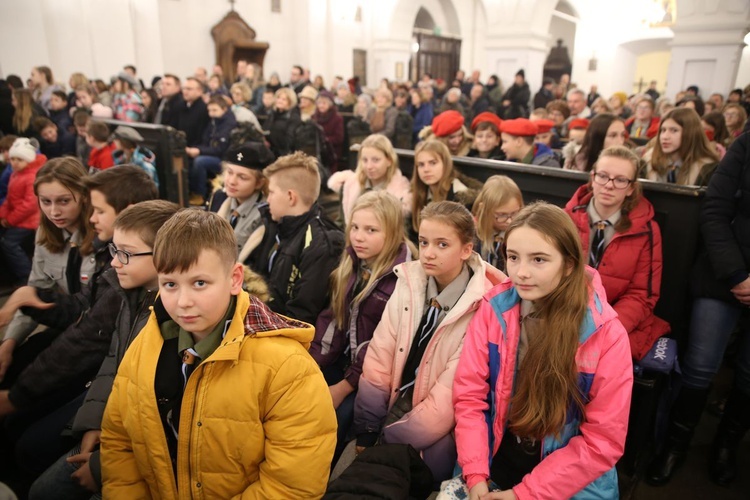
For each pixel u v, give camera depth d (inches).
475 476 50.7
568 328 49.1
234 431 43.2
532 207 50.8
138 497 48.4
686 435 73.7
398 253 71.5
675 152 98.3
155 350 44.7
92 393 55.9
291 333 45.4
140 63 379.2
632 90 660.7
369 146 111.3
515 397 52.9
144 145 164.6
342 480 49.9
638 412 70.4
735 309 70.6
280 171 80.4
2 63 297.7
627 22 599.2
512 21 484.1
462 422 54.1
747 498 71.4
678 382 74.2
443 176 103.1
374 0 520.4
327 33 495.2
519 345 54.2
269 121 235.5
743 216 69.5
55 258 80.3
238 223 96.3
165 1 400.8
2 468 71.4
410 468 52.9
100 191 67.4
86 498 55.3
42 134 194.9
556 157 129.6
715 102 305.0
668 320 75.9
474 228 61.2
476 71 452.1
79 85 269.9
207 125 209.9
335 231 81.4
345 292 74.5
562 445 51.5
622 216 73.1
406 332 63.1
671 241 74.1
